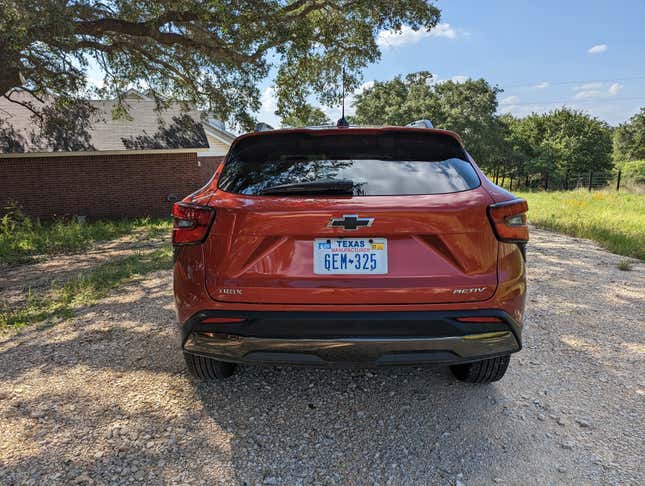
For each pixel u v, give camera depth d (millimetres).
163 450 2168
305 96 14516
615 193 20656
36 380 2916
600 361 3145
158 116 16484
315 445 2203
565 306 4406
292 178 2230
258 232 2068
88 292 5117
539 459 2078
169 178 16531
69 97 11938
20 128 15688
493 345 2121
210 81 12766
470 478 1957
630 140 71250
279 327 2068
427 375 2926
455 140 2496
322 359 2109
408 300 2047
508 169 48438
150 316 4227
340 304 2059
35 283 5938
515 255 2133
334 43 13680
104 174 15945
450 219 2037
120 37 11789
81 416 2471
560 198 18547
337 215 2020
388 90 41938
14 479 1955
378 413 2482
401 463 2062
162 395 2695
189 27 11242
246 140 2521
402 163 2318
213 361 2633
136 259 7227
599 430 2305
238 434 2295
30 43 9008
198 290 2148
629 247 7312
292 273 2068
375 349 2066
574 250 7488
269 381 2861
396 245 2057
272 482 1944
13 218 14883
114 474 1995
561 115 54281
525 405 2555
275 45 10781
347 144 2424
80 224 12703
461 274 2053
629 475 1958
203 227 2141
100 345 3514
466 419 2416
